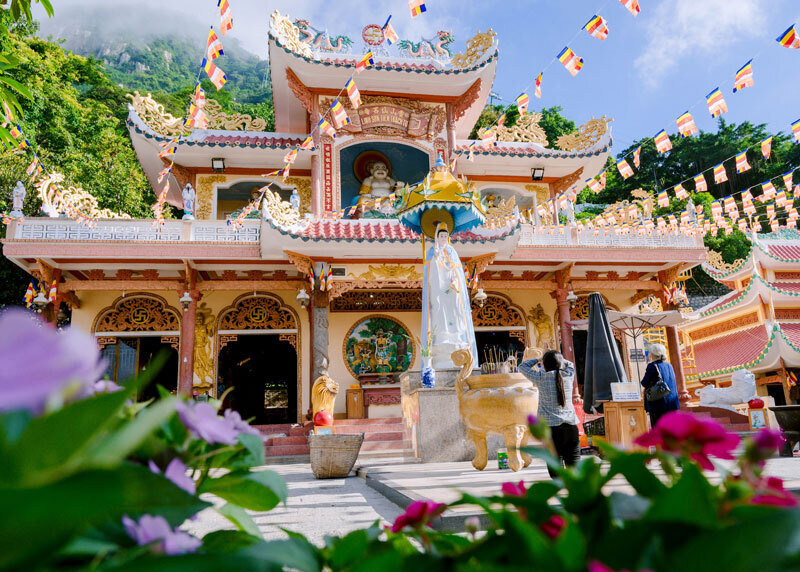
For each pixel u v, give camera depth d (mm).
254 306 18609
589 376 10547
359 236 14797
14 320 698
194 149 17609
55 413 716
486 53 18188
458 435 9766
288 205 14922
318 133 17828
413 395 10523
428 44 19406
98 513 667
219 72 9578
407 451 11281
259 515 5434
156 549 894
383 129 18344
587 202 37344
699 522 823
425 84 18156
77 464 697
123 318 18016
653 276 19922
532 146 20156
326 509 5734
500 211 15969
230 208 20500
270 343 26859
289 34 17234
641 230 17672
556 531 995
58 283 16094
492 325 20172
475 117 21094
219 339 18219
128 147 32562
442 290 11188
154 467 1025
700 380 22781
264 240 14750
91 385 1159
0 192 23250
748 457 977
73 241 15109
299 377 18141
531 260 17609
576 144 20297
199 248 15734
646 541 854
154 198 32812
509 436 6559
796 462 7332
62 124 27062
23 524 597
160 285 16688
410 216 12125
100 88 38781
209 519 4973
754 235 21547
